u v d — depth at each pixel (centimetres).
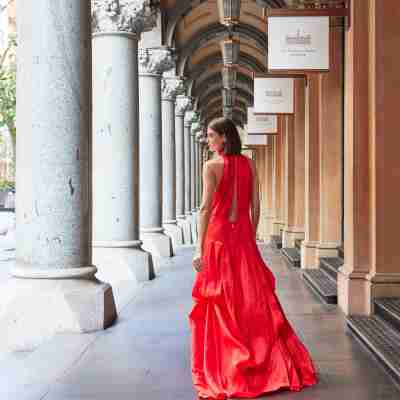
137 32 976
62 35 614
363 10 702
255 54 2561
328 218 1118
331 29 1065
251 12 2072
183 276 1086
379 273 689
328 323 678
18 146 622
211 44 2553
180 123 2300
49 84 612
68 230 622
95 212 997
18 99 623
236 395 412
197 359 433
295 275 1120
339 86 1078
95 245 1003
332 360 515
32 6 615
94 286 634
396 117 682
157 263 1304
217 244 442
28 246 618
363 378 460
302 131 1453
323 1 1043
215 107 4247
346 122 753
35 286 616
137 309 757
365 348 558
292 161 1590
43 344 574
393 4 676
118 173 980
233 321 425
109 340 587
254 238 460
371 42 691
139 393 425
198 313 442
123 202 992
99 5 938
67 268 625
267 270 453
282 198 2042
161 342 578
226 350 423
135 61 976
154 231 1433
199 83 3155
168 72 1820
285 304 809
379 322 639
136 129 988
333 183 1112
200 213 447
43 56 612
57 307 613
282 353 430
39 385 444
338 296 789
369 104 702
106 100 964
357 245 712
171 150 1834
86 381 454
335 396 416
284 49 826
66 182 618
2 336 605
